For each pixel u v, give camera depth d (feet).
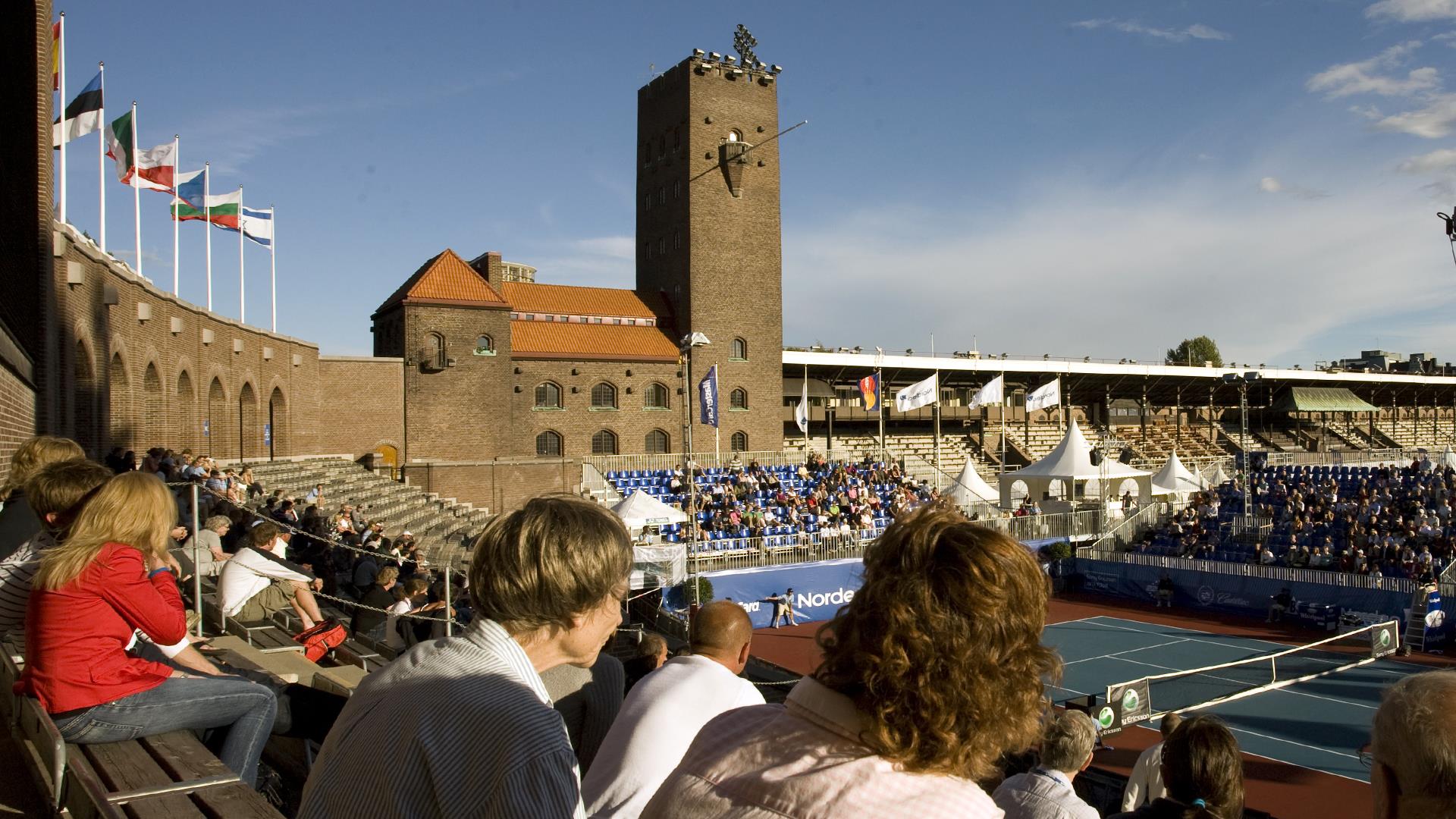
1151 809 16.81
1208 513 159.53
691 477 126.93
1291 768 70.90
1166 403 297.74
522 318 195.00
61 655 15.26
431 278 173.99
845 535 138.82
